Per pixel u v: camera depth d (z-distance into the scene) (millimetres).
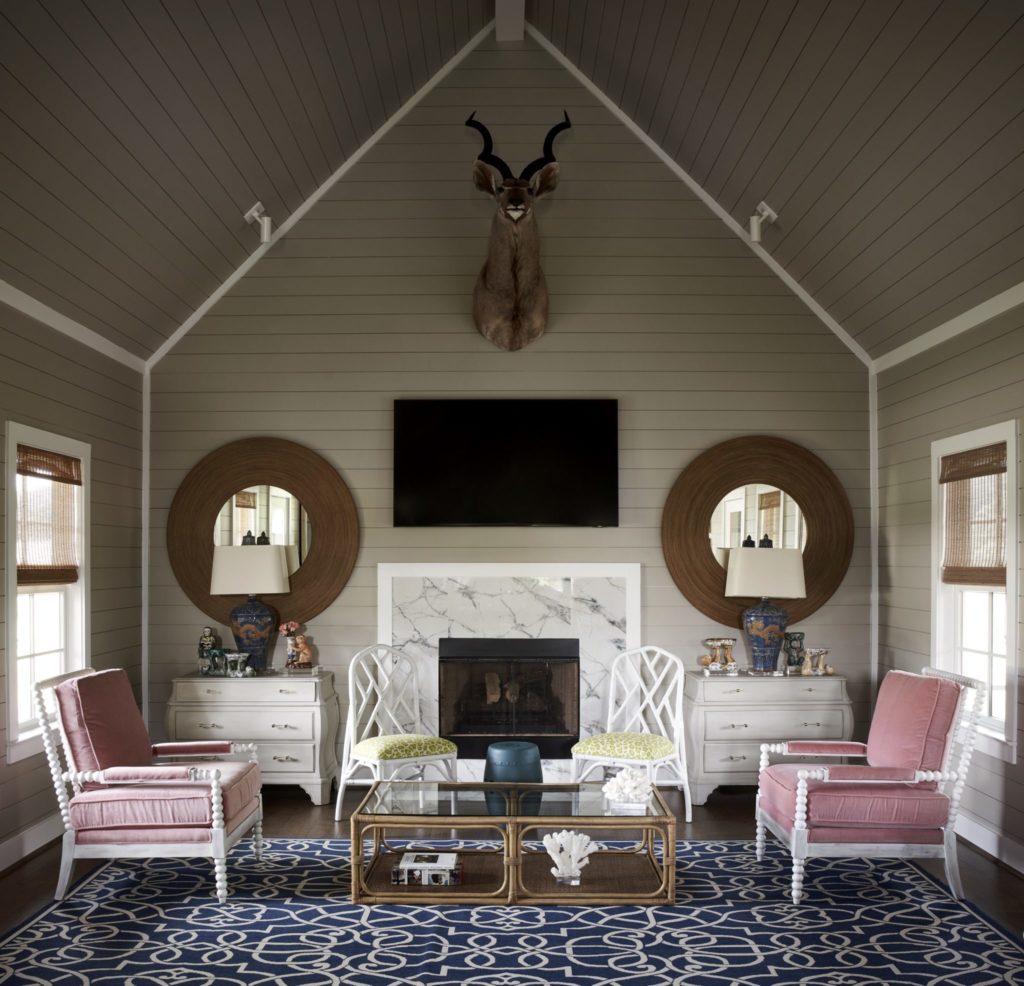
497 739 5672
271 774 5262
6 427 4188
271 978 3131
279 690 5289
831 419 5828
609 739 4840
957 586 4961
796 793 3875
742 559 5438
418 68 5602
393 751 4762
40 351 4496
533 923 3607
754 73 4469
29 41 3227
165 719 5305
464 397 5801
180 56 3865
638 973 3178
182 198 4699
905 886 4020
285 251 5832
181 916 3670
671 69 4988
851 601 5809
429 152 5836
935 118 3795
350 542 5734
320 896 3883
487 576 5738
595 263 5848
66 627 4902
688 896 3893
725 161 5316
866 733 5754
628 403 5809
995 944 3414
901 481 5449
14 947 3375
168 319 5605
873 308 5352
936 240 4434
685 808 5043
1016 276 4242
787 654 5566
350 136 5621
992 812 4434
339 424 5797
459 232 5832
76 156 3865
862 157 4340
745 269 5855
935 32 3445
